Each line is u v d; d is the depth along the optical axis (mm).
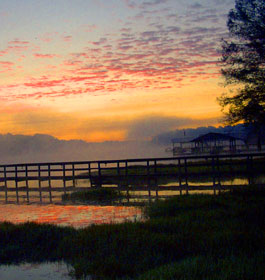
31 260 9352
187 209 15172
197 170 32844
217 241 9328
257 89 20656
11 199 24984
